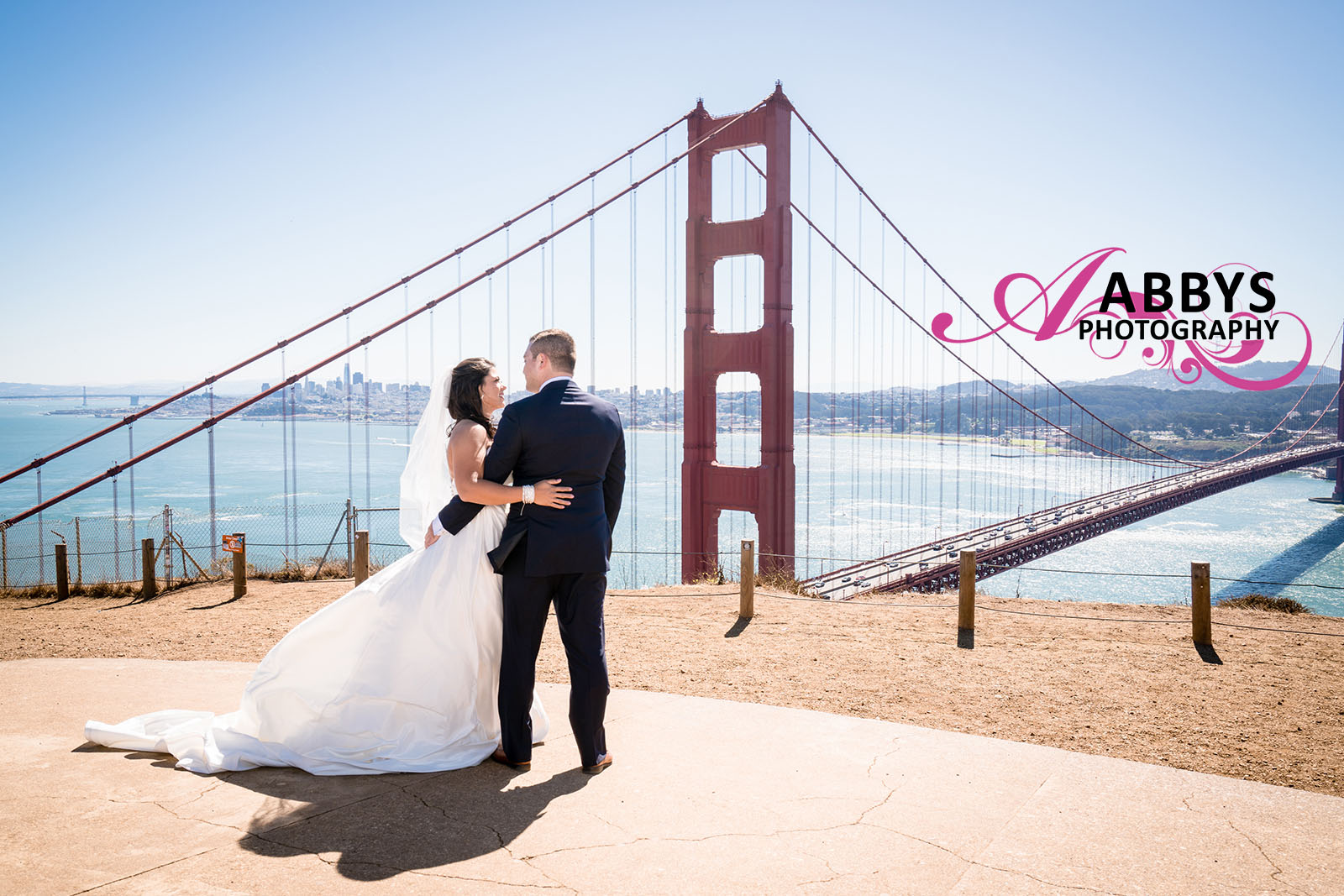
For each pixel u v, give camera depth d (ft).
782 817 8.30
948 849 7.61
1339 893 6.83
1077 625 22.52
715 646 19.90
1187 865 7.34
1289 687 16.37
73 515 305.73
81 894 6.50
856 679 16.70
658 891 6.77
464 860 7.29
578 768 9.73
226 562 41.68
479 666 10.23
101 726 10.44
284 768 9.59
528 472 9.61
